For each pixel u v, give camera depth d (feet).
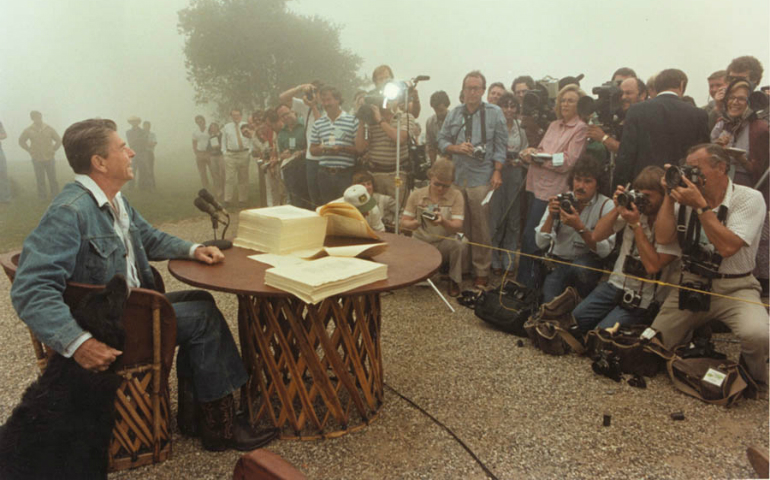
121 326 5.05
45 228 5.76
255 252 8.05
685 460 6.82
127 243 6.79
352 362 7.54
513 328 11.12
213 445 7.07
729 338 10.88
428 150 18.52
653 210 9.82
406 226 14.03
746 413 7.97
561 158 12.21
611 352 9.26
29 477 4.34
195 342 6.82
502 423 7.78
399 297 13.84
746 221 8.28
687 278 9.03
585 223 11.51
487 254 14.30
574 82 13.84
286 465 3.24
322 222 8.33
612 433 7.48
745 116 10.36
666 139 10.68
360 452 7.07
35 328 5.17
